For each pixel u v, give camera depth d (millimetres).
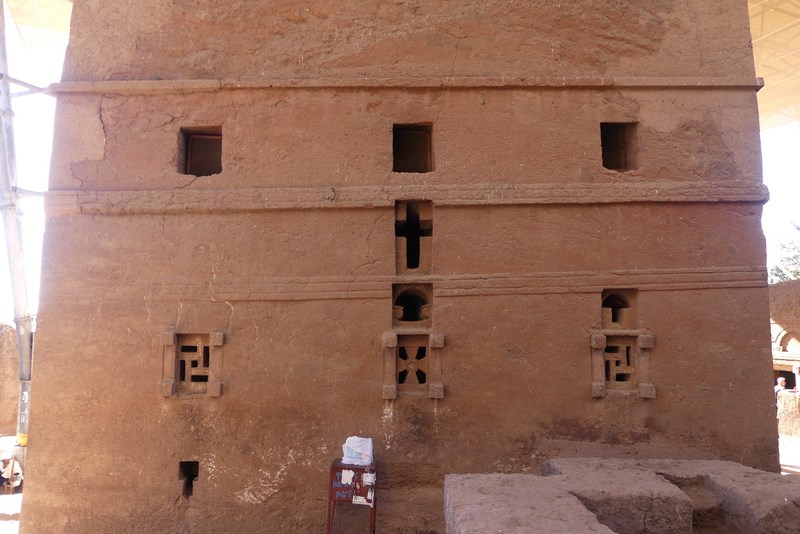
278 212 5449
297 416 5254
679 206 5602
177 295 5336
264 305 5363
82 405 5207
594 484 3885
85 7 5773
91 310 5316
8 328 13406
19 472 9023
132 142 5539
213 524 5117
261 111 5594
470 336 5355
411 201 5523
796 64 18000
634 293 5562
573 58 5770
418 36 5734
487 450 5266
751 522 3635
